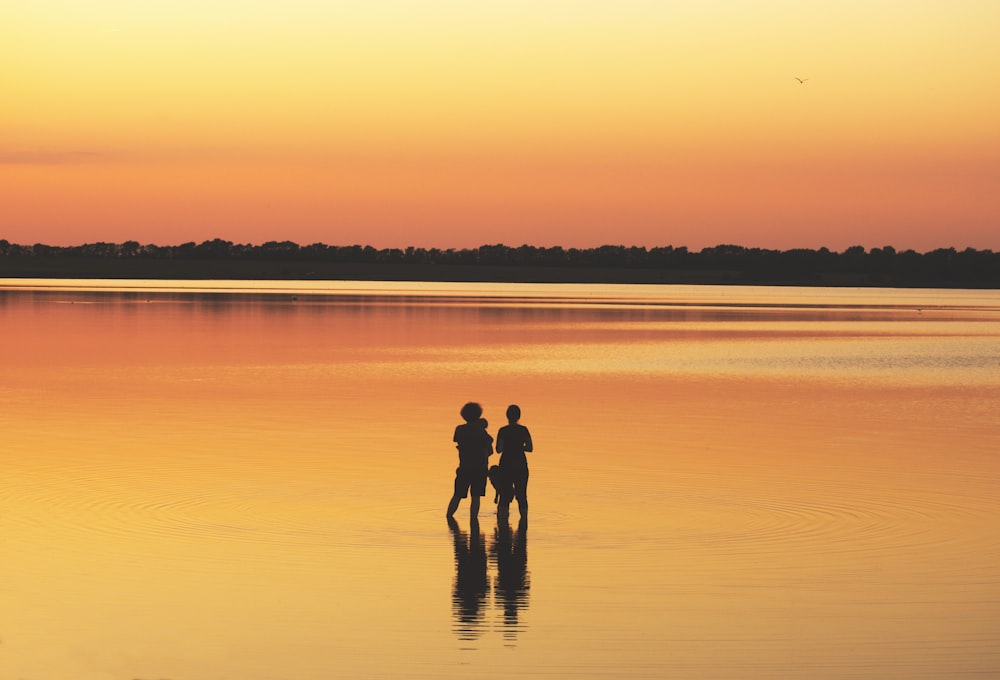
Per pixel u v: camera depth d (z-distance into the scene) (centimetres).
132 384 3662
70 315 8025
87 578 1366
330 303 11312
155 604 1270
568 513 1769
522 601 1296
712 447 2467
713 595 1324
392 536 1603
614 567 1445
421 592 1329
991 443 2558
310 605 1273
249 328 6762
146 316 8006
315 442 2473
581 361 4812
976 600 1310
